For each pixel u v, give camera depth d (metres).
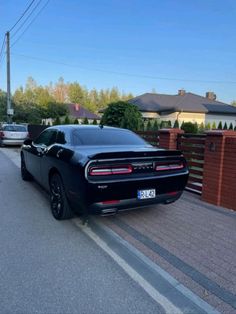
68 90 82.56
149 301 2.70
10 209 5.25
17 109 37.69
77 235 4.12
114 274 3.13
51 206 4.97
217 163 5.38
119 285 2.94
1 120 37.19
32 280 2.99
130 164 3.97
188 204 5.51
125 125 14.66
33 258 3.44
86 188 3.75
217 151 5.36
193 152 6.38
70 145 4.63
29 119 37.78
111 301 2.69
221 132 5.26
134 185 3.97
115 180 3.83
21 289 2.84
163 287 2.90
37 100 67.25
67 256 3.51
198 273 3.12
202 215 4.90
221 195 5.37
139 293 2.81
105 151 4.02
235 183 5.12
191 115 29.34
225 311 2.56
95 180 3.75
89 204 3.83
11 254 3.53
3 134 16.45
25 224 4.52
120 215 4.88
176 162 4.45
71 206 4.47
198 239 3.95
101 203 3.85
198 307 2.61
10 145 16.91
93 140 4.82
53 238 4.01
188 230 4.26
